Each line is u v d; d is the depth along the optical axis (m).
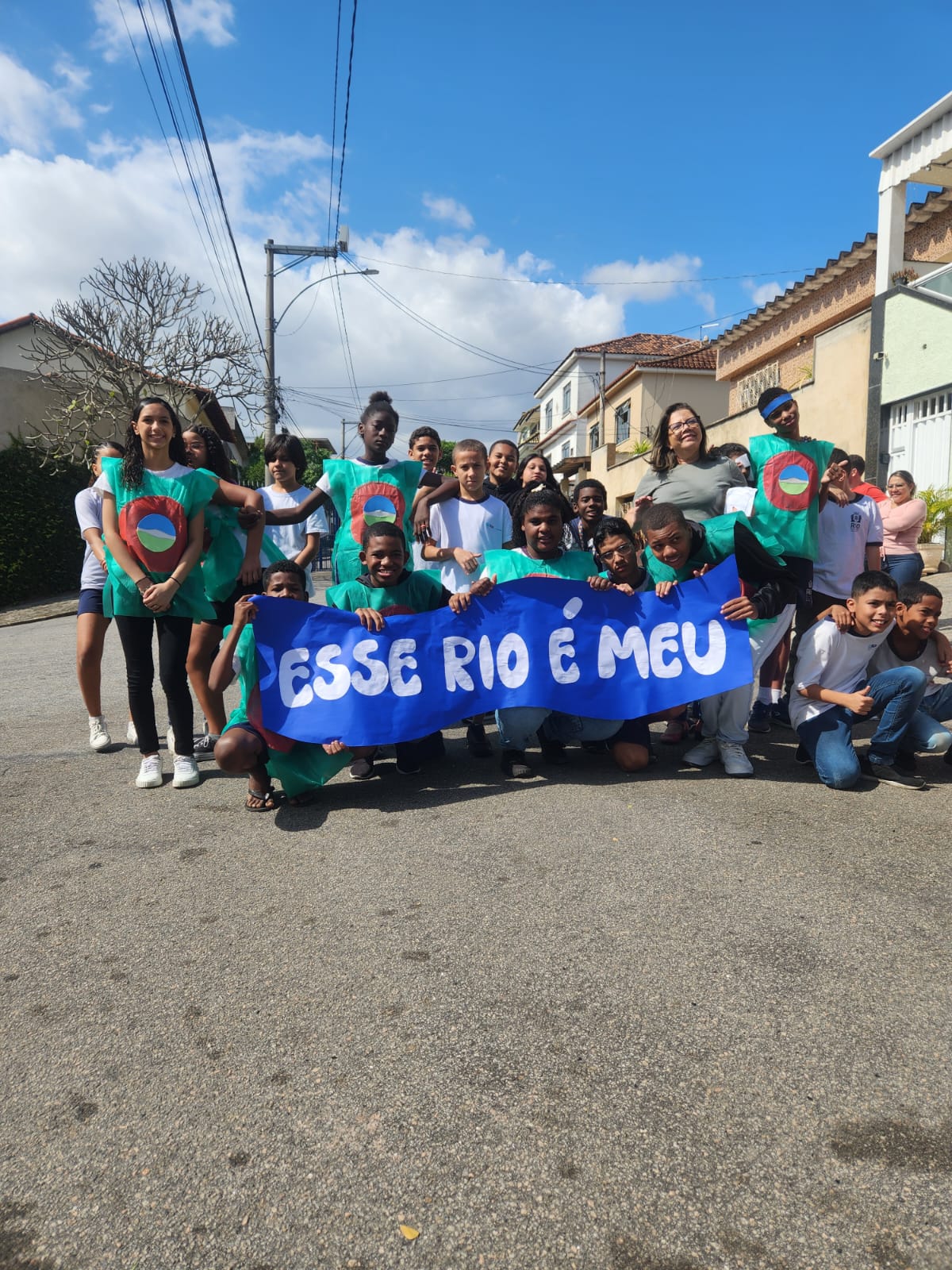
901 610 3.75
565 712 3.96
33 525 17.28
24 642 11.08
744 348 18.97
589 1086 1.75
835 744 3.67
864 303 14.56
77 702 6.34
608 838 3.11
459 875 2.83
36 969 2.32
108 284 18.33
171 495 3.90
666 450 4.69
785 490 4.43
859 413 12.05
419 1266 1.35
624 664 4.04
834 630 3.69
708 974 2.16
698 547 4.11
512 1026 1.97
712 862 2.85
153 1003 2.13
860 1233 1.39
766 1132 1.61
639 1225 1.42
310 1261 1.37
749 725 4.89
